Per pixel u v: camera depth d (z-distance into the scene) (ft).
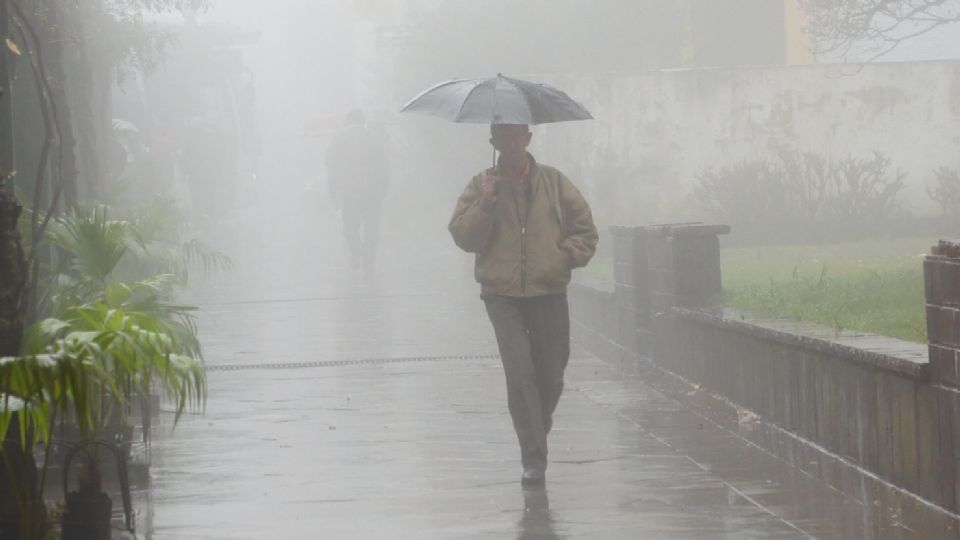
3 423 56.65
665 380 136.05
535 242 95.25
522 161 96.17
